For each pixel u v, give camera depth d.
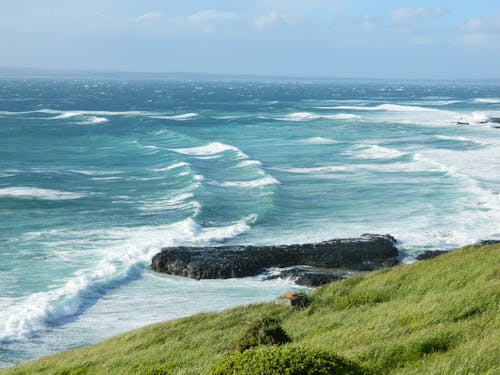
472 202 49.09
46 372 17.38
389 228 42.00
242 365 8.40
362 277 22.92
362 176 60.81
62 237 39.38
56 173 61.56
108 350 19.25
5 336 25.19
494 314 13.16
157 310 28.84
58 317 27.64
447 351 10.77
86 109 160.12
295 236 40.66
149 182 57.94
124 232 40.84
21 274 32.38
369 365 10.44
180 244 38.56
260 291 31.73
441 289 19.31
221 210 47.38
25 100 194.38
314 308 20.11
